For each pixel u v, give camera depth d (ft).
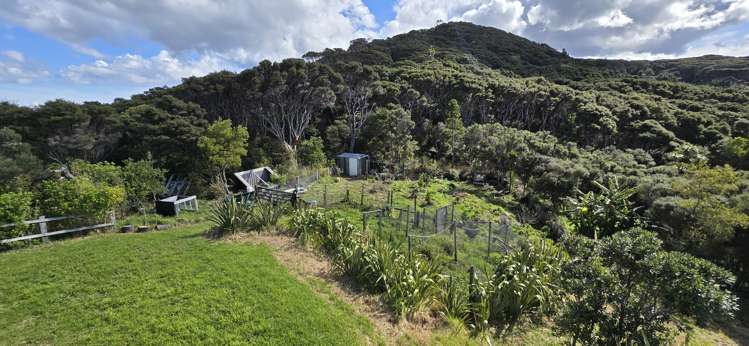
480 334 19.95
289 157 100.42
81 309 18.98
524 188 88.33
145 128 88.22
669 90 164.86
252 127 117.29
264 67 110.52
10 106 85.25
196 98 107.24
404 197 72.74
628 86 167.02
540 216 68.54
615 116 121.60
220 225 33.71
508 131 98.99
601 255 15.89
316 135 122.62
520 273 23.26
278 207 36.58
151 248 28.25
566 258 23.86
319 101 116.78
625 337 14.88
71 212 36.22
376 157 112.27
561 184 70.95
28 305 19.51
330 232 30.04
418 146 115.65
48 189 36.42
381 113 111.34
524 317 21.97
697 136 113.09
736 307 12.94
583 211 46.52
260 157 99.40
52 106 85.46
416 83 140.67
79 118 85.10
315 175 90.58
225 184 80.12
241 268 24.06
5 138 70.79
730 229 40.14
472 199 76.54
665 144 107.65
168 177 84.84
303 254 28.14
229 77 109.40
